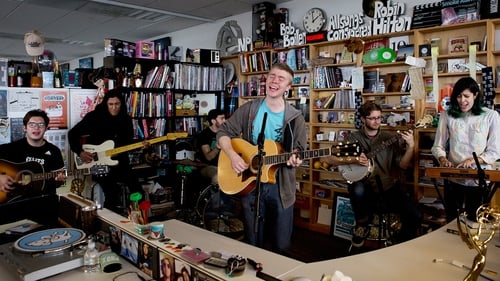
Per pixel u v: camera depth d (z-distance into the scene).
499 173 1.77
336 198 3.99
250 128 2.27
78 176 3.15
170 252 1.08
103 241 1.38
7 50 9.43
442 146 2.75
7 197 2.59
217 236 1.63
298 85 4.55
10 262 1.17
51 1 5.06
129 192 3.74
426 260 1.34
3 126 3.26
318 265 1.29
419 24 3.57
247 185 2.17
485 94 3.17
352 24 4.08
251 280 0.93
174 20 6.01
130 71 4.61
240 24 5.52
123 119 3.82
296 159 2.11
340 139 4.14
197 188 4.25
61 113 3.60
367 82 3.98
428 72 3.58
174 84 4.93
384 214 3.05
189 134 5.13
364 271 1.25
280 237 2.18
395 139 3.10
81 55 10.31
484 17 3.19
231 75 5.43
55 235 1.31
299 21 4.74
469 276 1.05
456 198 2.36
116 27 6.64
